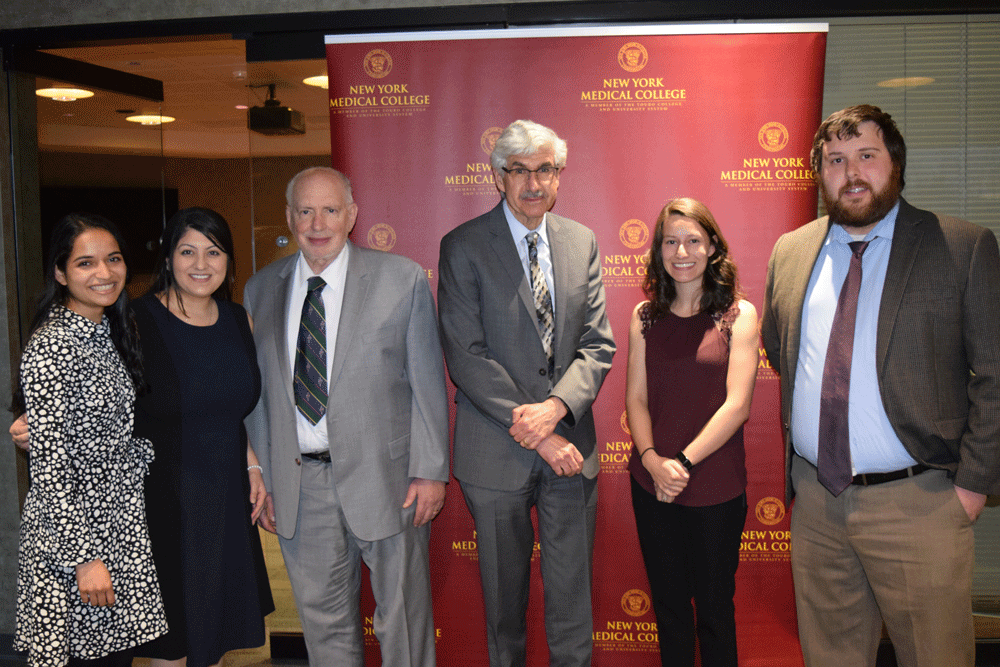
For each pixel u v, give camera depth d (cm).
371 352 221
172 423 206
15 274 320
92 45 313
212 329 216
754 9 280
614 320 274
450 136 271
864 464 193
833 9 279
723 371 217
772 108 264
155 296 214
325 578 224
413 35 270
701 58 264
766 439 272
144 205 391
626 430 276
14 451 317
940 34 285
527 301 222
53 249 189
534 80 268
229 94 619
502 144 221
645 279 232
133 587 194
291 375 224
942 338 188
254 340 230
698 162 267
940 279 188
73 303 194
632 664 278
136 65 493
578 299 226
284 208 306
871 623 206
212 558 209
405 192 274
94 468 186
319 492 222
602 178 269
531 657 280
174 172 826
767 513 272
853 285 197
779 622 273
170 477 204
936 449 188
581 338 230
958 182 289
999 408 181
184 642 204
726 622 215
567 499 229
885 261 196
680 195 268
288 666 298
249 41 303
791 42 262
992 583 288
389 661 226
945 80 286
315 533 223
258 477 232
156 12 303
